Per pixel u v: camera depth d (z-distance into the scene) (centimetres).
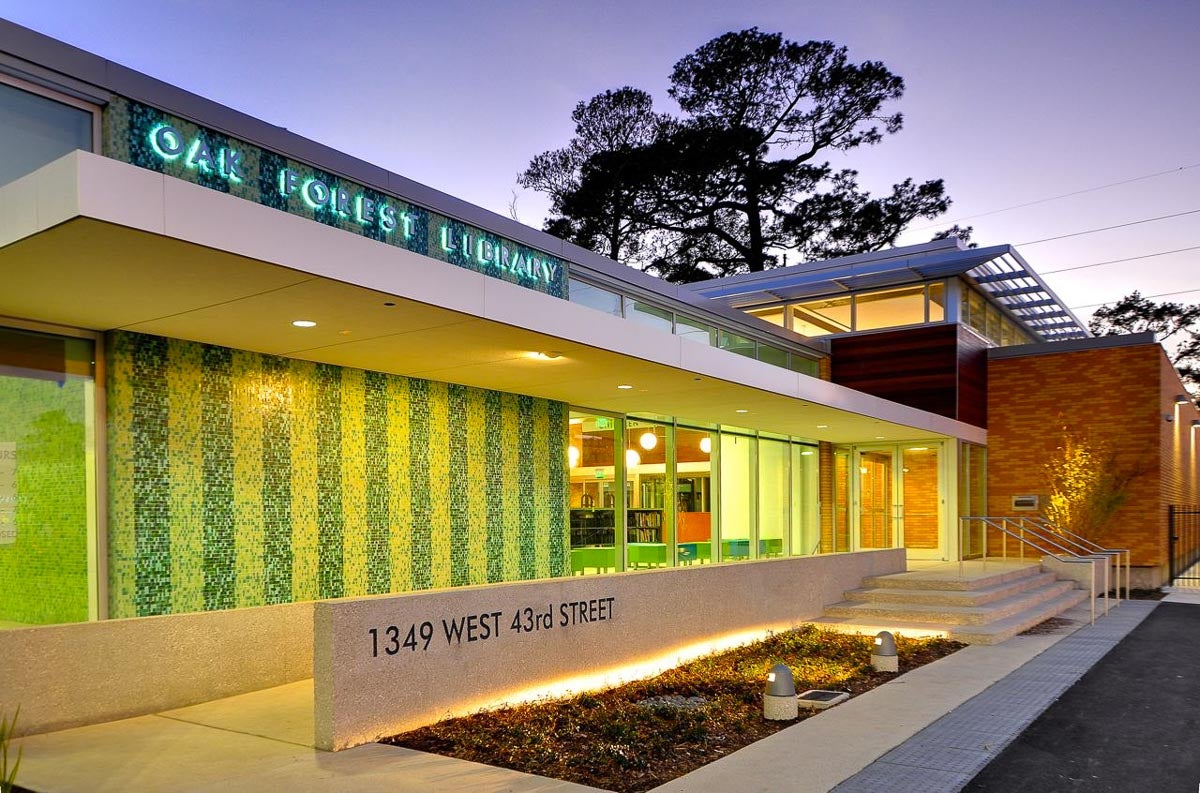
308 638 886
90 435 839
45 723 677
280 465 988
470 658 746
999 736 715
